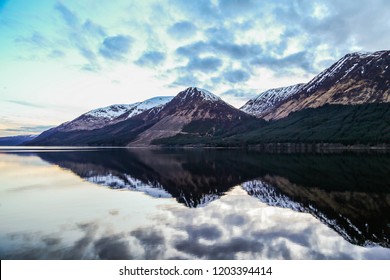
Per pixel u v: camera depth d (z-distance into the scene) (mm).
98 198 34969
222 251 18219
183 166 75500
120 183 46656
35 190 40719
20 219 25797
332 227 23188
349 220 25188
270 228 22781
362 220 25250
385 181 46562
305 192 38156
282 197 35031
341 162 83312
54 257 17328
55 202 32875
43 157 115500
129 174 58250
